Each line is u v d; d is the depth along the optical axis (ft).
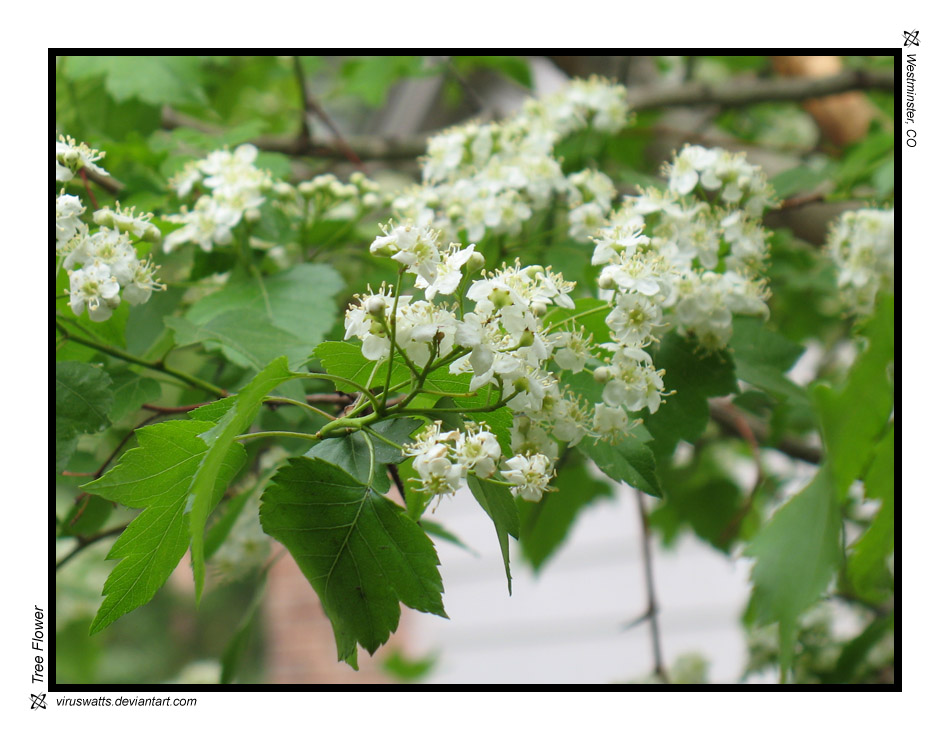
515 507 2.05
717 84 3.32
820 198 2.64
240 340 2.25
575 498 3.17
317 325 2.34
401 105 5.90
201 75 2.88
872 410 2.07
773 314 2.99
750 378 2.30
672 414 2.27
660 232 2.33
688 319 2.27
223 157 2.44
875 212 2.46
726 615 5.03
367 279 2.64
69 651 3.58
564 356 2.13
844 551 2.06
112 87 2.70
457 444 2.00
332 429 2.05
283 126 4.00
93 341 2.28
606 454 2.15
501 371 2.00
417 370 2.04
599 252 2.19
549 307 2.17
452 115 5.60
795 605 2.05
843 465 2.08
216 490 2.07
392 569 2.00
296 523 1.99
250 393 1.99
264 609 6.38
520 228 2.47
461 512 5.62
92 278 2.18
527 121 2.59
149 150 2.57
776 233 2.72
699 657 3.75
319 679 6.07
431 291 2.01
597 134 2.71
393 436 2.04
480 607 5.45
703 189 2.39
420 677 4.80
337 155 3.07
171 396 2.67
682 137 3.38
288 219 2.54
